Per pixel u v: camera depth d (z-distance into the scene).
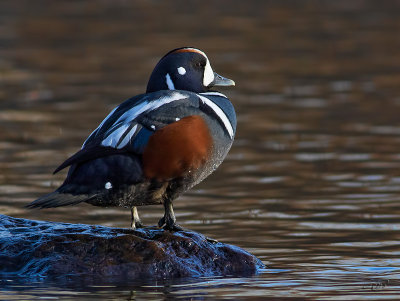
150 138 8.53
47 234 9.16
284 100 21.38
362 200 12.96
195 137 8.68
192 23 34.56
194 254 9.06
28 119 19.23
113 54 28.33
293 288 8.39
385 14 36.59
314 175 14.58
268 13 37.25
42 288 8.34
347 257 9.84
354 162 15.44
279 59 27.25
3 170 14.84
